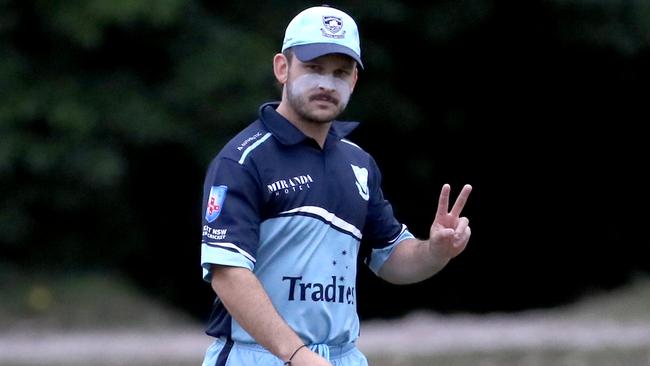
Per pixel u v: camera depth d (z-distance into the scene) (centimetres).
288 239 1489
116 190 5997
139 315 5853
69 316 5678
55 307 5747
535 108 7594
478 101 7456
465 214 7931
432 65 7112
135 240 6350
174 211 6556
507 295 8012
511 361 3875
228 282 1447
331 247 1512
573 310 5894
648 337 4309
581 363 3831
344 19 1502
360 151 1598
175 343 4659
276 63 1542
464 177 7688
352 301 1541
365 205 1555
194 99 5697
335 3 6175
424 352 3947
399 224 1655
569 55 7169
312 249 1497
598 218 7994
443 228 1556
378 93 6694
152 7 5359
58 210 6006
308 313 1494
